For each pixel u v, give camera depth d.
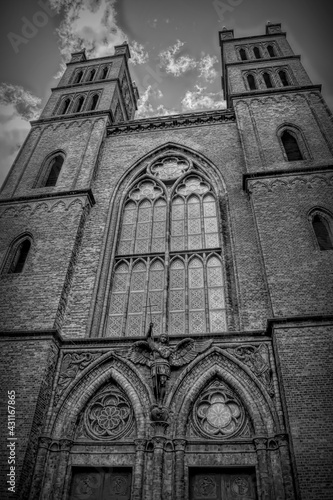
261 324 13.13
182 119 21.80
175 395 11.80
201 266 15.80
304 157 17.92
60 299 13.98
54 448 11.29
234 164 18.84
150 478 10.52
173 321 14.42
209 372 12.16
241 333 12.59
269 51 28.12
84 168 19.30
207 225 17.25
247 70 25.30
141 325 14.49
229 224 16.42
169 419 11.38
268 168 17.11
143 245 17.11
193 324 14.23
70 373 12.62
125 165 20.06
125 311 14.93
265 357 12.04
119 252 17.00
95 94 25.97
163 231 17.44
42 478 10.78
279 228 14.57
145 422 11.47
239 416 11.49
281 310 12.39
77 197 17.62
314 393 10.58
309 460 9.59
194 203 18.27
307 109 20.14
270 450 10.52
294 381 10.85
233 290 14.61
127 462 11.05
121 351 12.88
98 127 21.92
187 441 11.11
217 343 12.59
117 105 26.53
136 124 22.06
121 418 11.88
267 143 18.42
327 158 17.19
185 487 10.39
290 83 23.20
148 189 19.30
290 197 15.59
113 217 17.81
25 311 13.73
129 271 16.14
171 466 10.63
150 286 15.56
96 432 11.73
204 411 11.72
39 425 11.45
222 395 11.95
